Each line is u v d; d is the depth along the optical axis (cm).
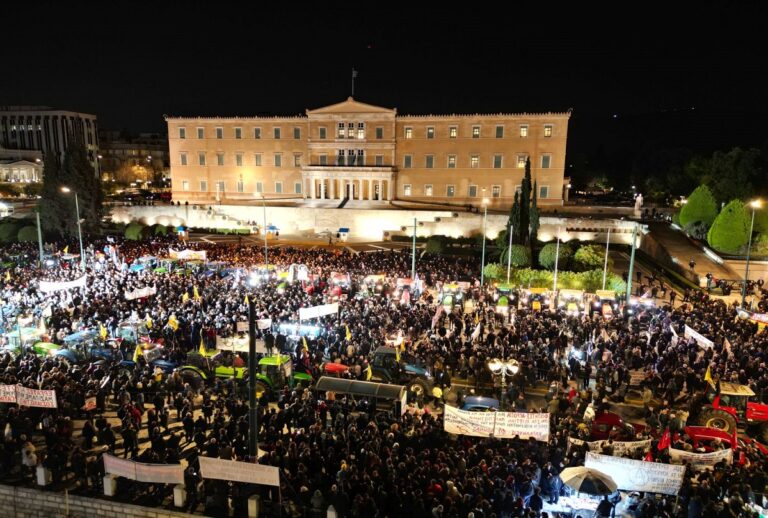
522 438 2086
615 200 11369
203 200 10362
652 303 4138
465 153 9231
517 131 8988
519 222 5984
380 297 4122
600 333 3438
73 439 2322
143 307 3781
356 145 9531
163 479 1908
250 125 9988
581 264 5341
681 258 5903
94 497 1988
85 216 7688
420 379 2762
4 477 2112
